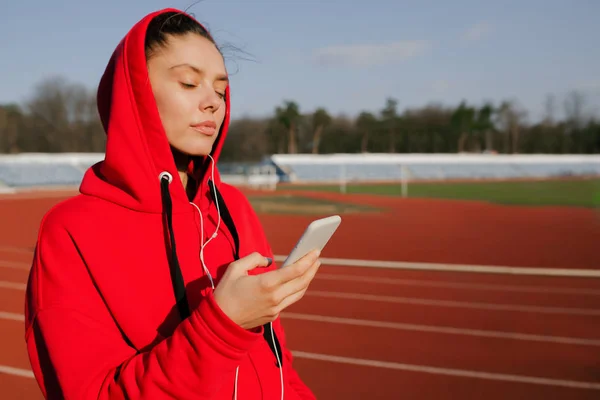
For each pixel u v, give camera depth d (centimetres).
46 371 99
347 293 716
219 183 139
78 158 3553
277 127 6091
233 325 85
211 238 119
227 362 86
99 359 93
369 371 456
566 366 471
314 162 4031
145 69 106
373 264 803
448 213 1877
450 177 4600
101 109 125
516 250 1102
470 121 6531
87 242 103
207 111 114
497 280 795
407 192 2978
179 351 86
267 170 4109
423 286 757
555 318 611
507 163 4791
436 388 424
